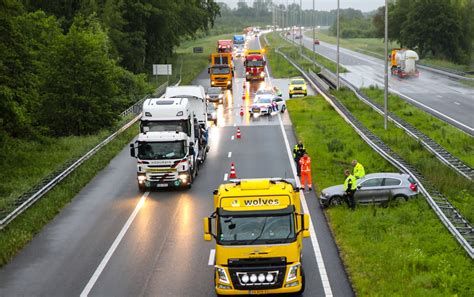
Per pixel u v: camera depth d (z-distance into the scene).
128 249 25.03
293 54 146.50
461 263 21.31
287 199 18.94
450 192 31.72
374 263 21.86
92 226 28.39
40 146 47.12
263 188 19.28
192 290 20.61
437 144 44.69
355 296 19.45
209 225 19.36
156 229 27.66
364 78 101.81
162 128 36.84
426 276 20.02
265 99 67.25
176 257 23.91
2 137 43.31
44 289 21.05
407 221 26.59
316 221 28.03
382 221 26.70
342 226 26.53
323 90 77.25
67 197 33.16
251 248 18.50
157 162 34.28
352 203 29.23
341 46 195.88
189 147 35.12
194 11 130.25
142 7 103.44
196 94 45.91
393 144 45.91
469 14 144.62
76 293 20.62
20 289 21.09
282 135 53.09
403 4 152.88
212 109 61.22
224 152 46.19
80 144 48.41
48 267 23.20
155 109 37.16
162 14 110.38
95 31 78.62
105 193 34.69
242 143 49.81
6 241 25.30
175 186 35.09
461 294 18.72
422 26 142.00
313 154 43.28
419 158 40.34
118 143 49.38
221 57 99.19
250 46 190.75
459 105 68.25
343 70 113.62
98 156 43.41
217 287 18.81
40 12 64.38
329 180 35.56
